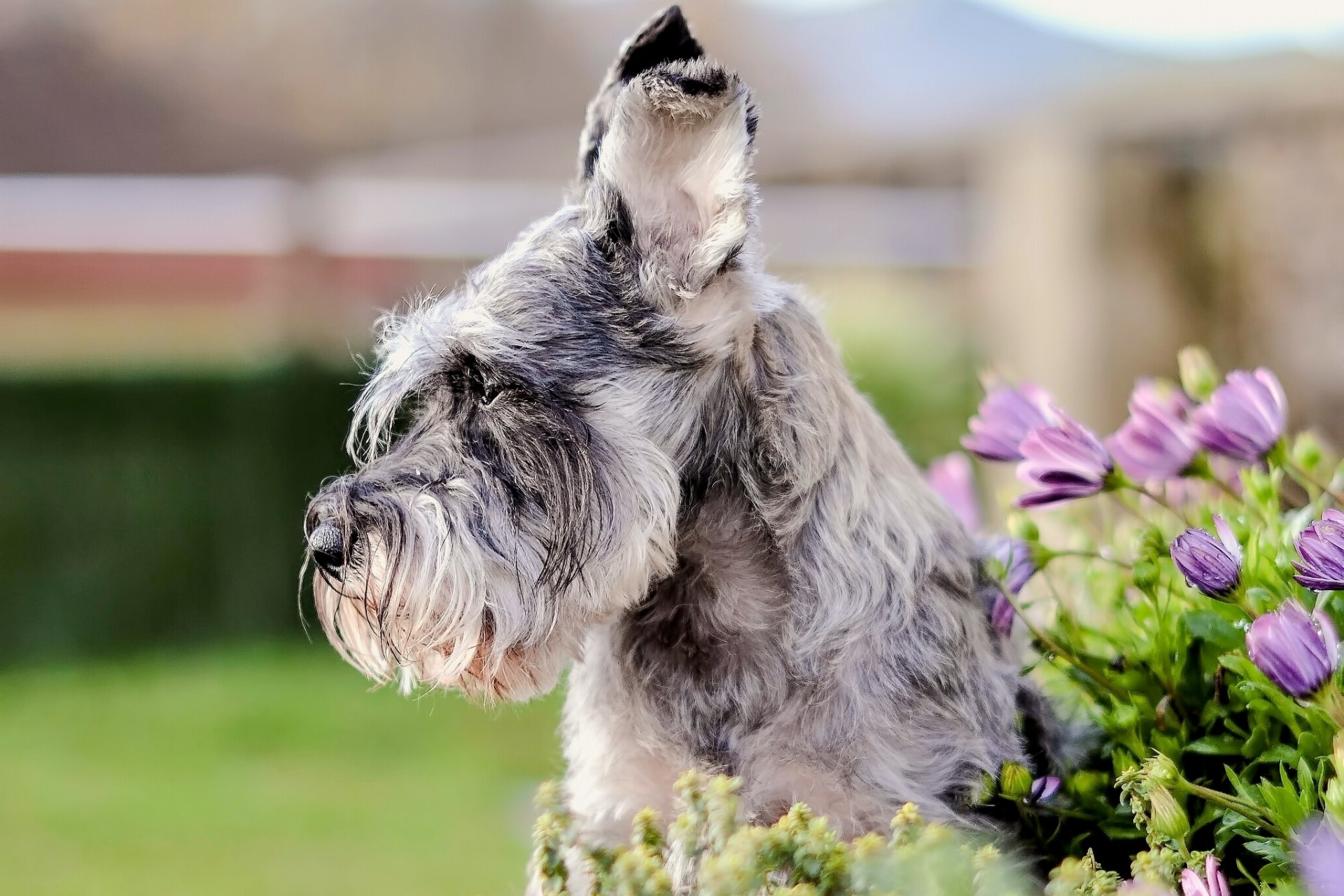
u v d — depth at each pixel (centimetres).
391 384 484
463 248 1956
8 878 1020
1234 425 430
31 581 1803
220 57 2178
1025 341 1348
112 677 1698
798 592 430
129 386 1819
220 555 1856
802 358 452
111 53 2181
